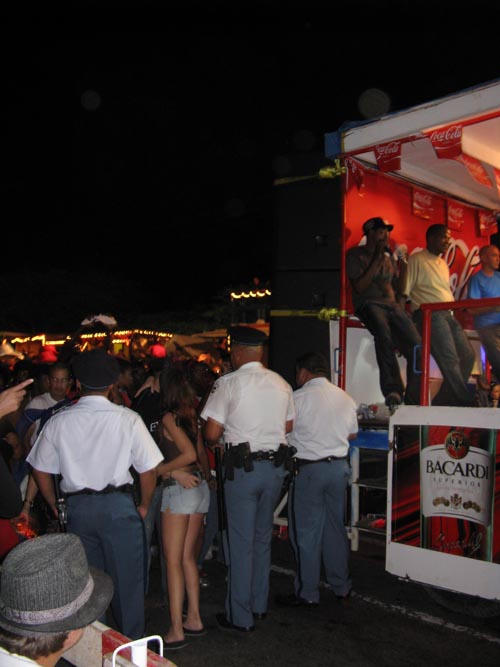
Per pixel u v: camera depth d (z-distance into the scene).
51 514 3.79
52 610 1.52
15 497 3.05
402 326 6.37
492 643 4.13
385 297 6.33
